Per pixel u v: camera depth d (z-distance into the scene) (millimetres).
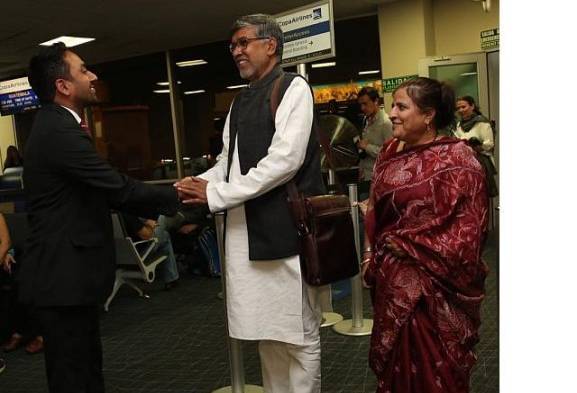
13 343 3699
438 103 1617
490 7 6047
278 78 1845
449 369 1579
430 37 6898
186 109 9414
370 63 7750
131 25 7016
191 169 9461
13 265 3646
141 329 3920
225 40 8477
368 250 1780
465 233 1529
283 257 1809
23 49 8117
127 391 2855
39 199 1940
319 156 1932
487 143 4672
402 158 1646
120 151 10023
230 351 2652
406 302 1586
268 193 1821
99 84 10023
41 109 1983
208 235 5410
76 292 1909
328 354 3105
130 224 4547
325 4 3078
